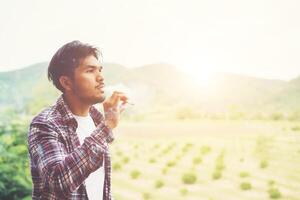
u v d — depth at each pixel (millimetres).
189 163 17250
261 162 15586
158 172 16297
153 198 13859
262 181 14406
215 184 14609
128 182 15391
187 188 14430
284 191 13547
